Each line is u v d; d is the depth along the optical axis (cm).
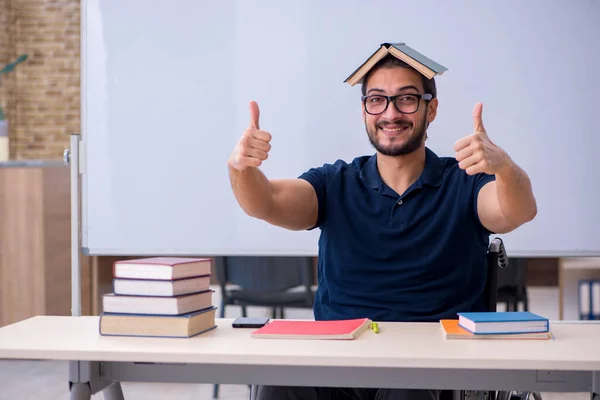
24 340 169
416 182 211
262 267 361
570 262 354
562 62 328
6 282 425
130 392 369
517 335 167
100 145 346
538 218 334
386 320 203
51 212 431
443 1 329
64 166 442
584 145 330
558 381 157
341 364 149
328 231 215
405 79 208
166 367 169
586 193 331
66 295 444
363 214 212
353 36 334
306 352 153
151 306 172
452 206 210
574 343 163
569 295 354
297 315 394
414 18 330
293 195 213
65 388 372
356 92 335
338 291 210
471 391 184
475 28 329
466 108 332
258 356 151
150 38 342
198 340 168
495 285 212
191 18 340
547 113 330
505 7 327
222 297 364
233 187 200
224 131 342
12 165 424
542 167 332
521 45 328
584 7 326
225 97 341
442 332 176
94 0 343
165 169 345
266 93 340
